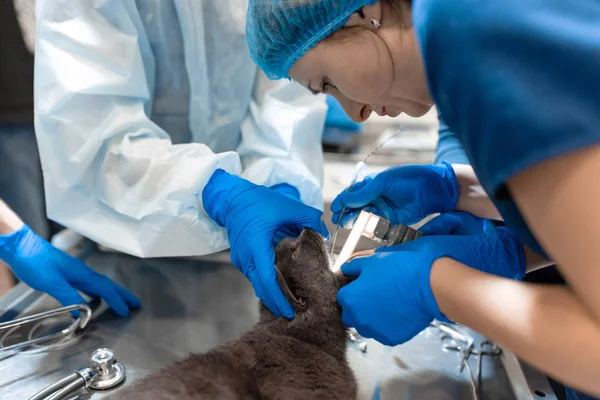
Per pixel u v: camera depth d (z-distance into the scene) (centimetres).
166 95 132
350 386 86
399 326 81
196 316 108
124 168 108
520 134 49
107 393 80
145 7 116
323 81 84
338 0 69
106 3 104
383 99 79
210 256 132
